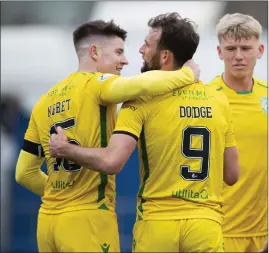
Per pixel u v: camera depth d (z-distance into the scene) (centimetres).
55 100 1816
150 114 1703
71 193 1769
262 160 2147
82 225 1747
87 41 1864
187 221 1683
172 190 1692
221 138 1750
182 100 1723
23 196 3153
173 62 1775
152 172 1712
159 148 1698
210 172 1722
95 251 1745
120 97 1695
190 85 1755
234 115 2158
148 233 1697
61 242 1756
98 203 1762
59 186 1786
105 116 1775
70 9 4756
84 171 1758
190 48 1780
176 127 1700
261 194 2156
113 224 1784
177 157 1697
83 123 1762
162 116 1702
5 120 3294
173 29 1764
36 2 4772
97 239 1750
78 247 1741
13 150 3212
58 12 4772
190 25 1788
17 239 3128
